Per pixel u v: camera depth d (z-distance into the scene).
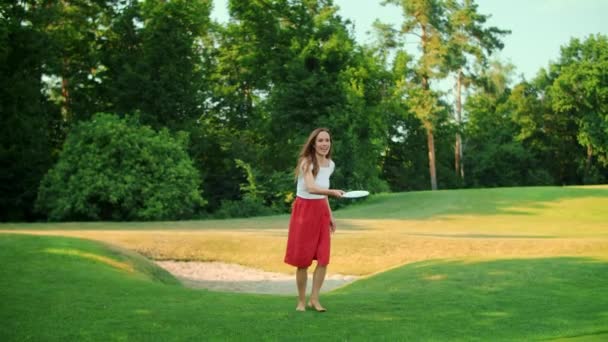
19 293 7.04
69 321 5.65
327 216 6.19
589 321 5.69
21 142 30.16
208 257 14.14
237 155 37.12
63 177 26.25
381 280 9.33
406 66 44.03
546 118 56.62
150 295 7.08
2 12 29.89
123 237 15.05
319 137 6.01
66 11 35.12
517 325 5.55
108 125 26.41
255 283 12.25
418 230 18.84
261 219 23.94
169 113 34.66
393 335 5.15
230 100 41.69
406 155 55.97
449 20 47.44
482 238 14.50
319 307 6.16
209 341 4.97
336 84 33.44
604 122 50.84
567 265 9.20
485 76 48.38
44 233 15.77
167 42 34.38
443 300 6.83
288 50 36.22
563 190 29.06
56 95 38.00
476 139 58.59
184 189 27.52
